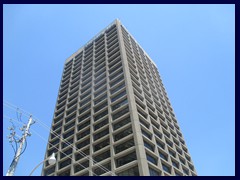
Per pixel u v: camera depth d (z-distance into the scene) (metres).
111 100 56.50
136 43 88.56
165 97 78.12
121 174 39.16
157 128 54.03
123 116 48.84
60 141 56.38
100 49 80.81
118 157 42.22
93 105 58.69
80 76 75.12
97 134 50.41
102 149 45.22
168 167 44.84
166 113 67.81
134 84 60.00
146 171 36.84
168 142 53.66
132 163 38.81
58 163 50.38
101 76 67.00
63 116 65.19
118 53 70.19
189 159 58.16
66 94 73.25
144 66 78.12
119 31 81.44
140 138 42.47
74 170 45.97
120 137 45.84
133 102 50.97
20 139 21.59
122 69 62.72
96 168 42.94
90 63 76.88
